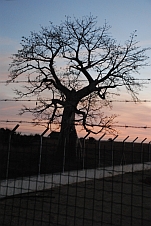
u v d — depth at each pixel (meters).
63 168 11.97
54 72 21.06
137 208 8.96
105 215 7.93
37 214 7.68
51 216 7.53
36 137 10.05
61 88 20.64
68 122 19.23
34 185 10.66
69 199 9.73
